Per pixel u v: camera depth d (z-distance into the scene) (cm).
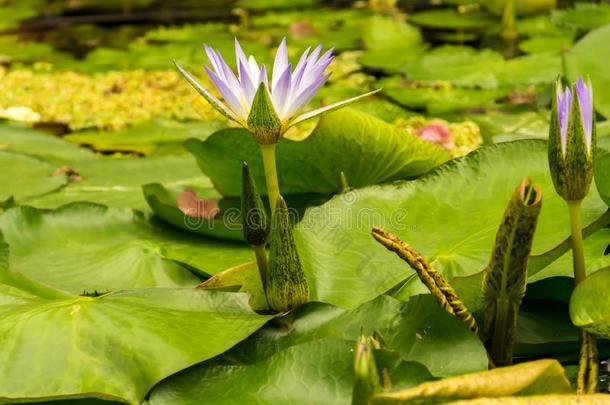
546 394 124
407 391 119
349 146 155
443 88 221
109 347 132
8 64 267
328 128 153
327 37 278
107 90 238
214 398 129
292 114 133
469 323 132
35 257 152
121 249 152
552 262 139
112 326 133
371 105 209
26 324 134
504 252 128
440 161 156
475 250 140
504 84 217
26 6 334
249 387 129
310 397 128
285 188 160
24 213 155
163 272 149
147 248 151
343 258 141
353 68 247
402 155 156
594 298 130
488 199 144
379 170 157
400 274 139
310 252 141
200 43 276
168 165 179
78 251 153
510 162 146
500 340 132
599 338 139
